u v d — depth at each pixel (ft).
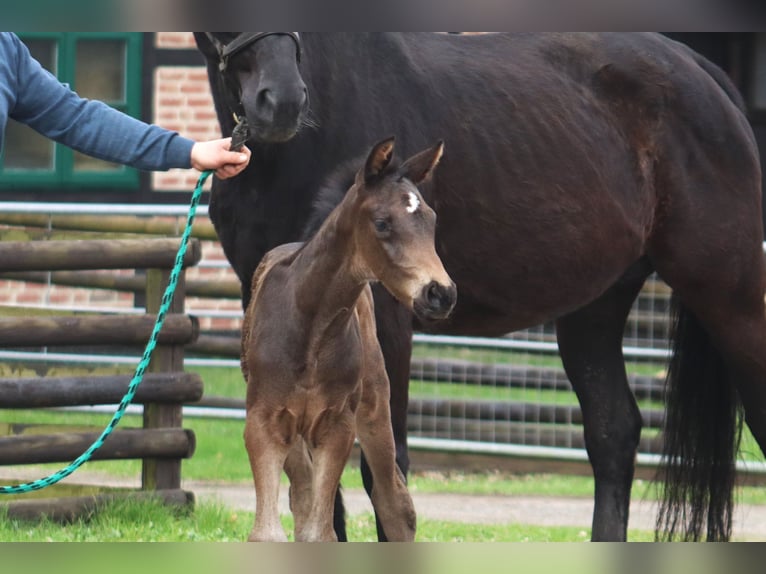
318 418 24.29
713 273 35.47
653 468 52.80
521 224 32.50
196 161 23.86
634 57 35.22
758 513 47.37
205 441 55.26
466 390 58.08
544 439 52.70
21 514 37.70
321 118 29.73
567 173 33.19
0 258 38.83
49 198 75.56
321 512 24.34
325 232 23.67
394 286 22.36
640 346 53.98
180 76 74.49
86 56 74.43
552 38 35.37
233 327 69.67
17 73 23.30
